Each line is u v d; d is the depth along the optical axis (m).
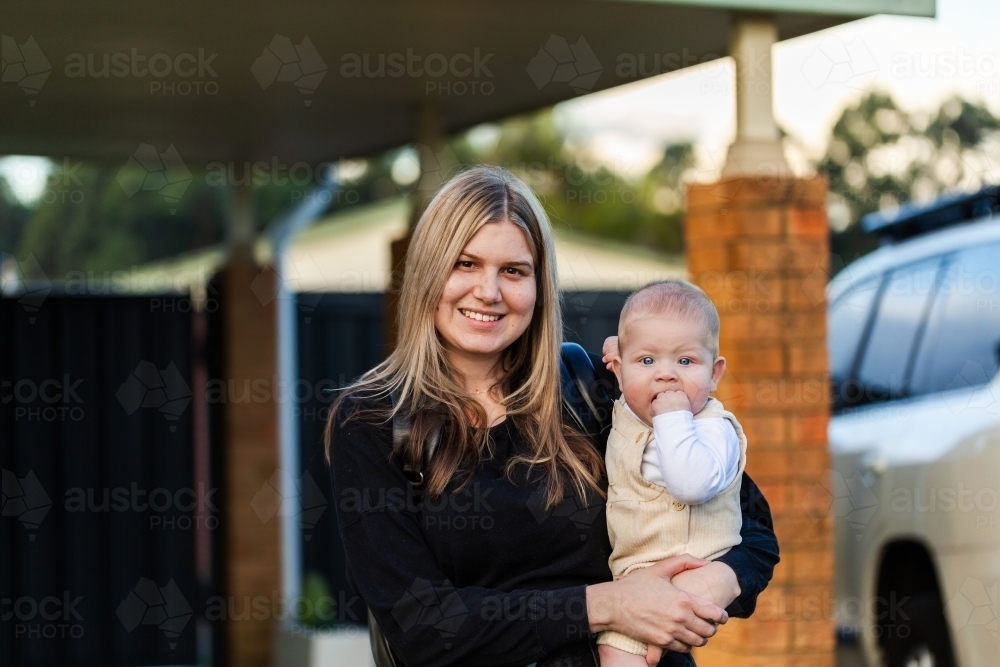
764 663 4.81
